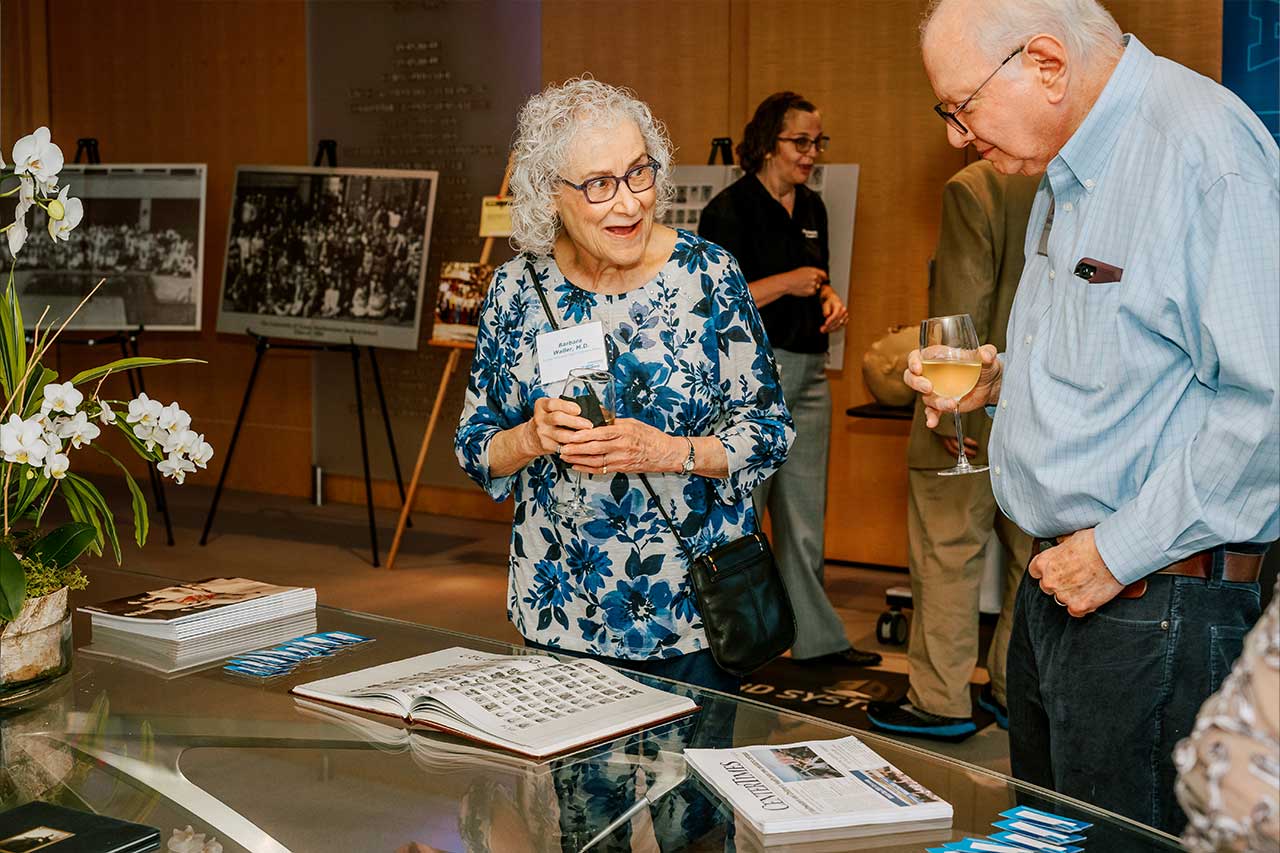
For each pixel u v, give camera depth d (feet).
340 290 20.01
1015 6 5.40
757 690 13.10
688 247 7.07
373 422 22.86
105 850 4.02
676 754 4.84
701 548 6.95
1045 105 5.46
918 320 17.76
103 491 24.02
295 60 22.80
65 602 5.75
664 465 6.58
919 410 11.51
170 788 4.56
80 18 25.20
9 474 5.59
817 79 18.04
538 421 6.46
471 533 20.88
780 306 13.51
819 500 13.87
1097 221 5.48
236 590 6.95
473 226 21.16
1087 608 5.52
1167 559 5.29
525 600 7.19
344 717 5.24
